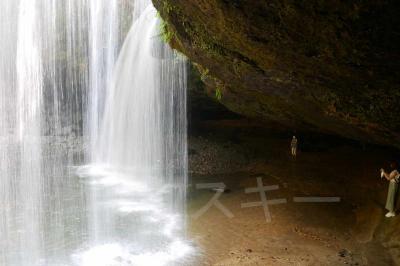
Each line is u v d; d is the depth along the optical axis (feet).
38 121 84.02
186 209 47.80
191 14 24.45
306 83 28.84
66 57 80.33
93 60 78.59
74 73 81.00
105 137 79.66
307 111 38.17
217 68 33.06
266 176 60.23
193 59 33.63
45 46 80.28
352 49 19.98
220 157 70.59
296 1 17.46
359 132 36.63
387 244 35.81
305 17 18.44
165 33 33.06
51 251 36.63
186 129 77.20
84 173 65.21
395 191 40.24
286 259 34.17
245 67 29.48
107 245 37.78
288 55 23.81
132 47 72.43
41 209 48.19
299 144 76.02
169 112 73.00
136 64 72.49
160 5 27.58
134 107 75.51
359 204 47.09
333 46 20.40
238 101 48.67
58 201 51.24
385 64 20.86
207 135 80.79
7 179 60.49
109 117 79.25
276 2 18.08
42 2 77.82
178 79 65.26
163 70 67.92
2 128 82.89
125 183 59.98
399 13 15.81
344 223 42.37
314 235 39.45
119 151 76.54
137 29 70.74
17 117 83.41
